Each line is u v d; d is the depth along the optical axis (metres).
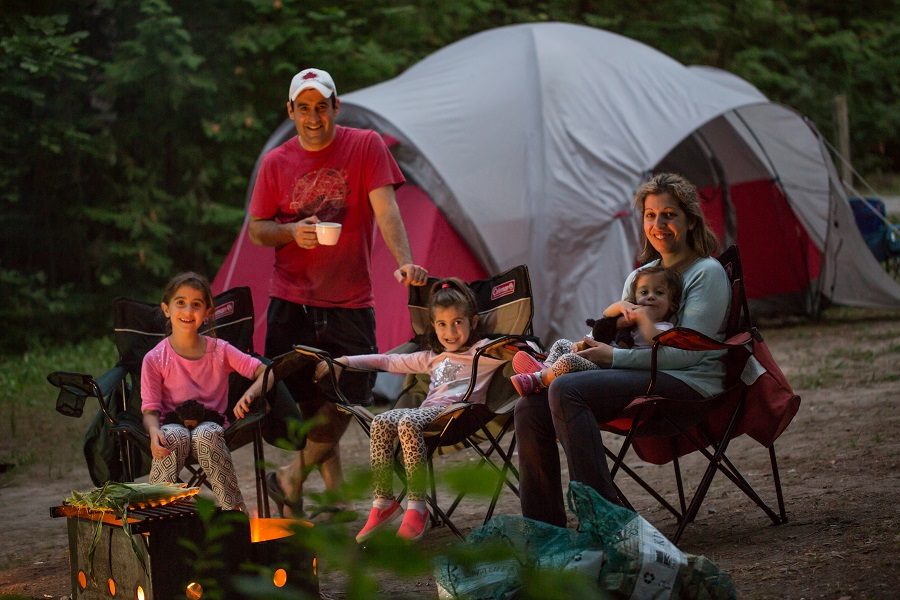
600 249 9.12
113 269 14.03
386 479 1.19
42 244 14.06
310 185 4.88
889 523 3.76
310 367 4.75
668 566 2.86
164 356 4.39
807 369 8.30
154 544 2.91
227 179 15.02
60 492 6.26
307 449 4.84
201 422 4.26
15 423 8.50
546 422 3.66
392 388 8.32
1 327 13.20
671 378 3.73
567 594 1.21
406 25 16.19
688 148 11.15
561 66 9.67
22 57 11.87
